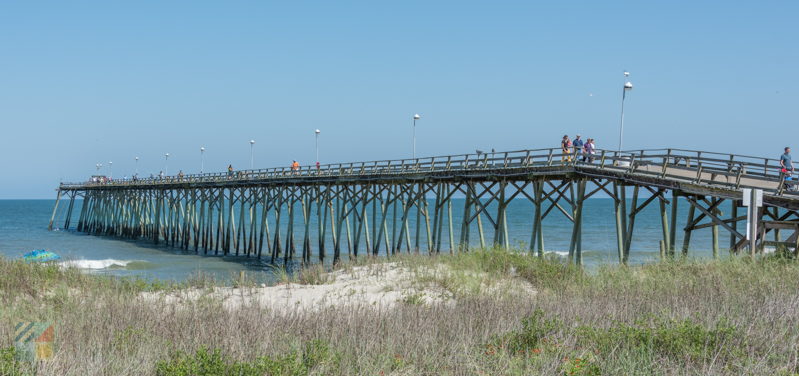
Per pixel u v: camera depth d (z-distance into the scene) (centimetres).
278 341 1053
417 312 1288
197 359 909
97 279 2012
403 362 909
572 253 2445
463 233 3031
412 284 1906
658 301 1334
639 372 820
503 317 1202
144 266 4200
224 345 1012
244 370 866
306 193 4472
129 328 1113
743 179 2188
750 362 837
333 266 2572
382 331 1092
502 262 2159
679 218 9781
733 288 1418
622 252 2286
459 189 3072
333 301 1722
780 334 946
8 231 8562
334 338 1045
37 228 9406
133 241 6675
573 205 2492
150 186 6688
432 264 2189
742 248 1959
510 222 9388
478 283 1878
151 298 1725
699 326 980
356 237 3888
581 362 854
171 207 6247
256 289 1923
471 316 1208
